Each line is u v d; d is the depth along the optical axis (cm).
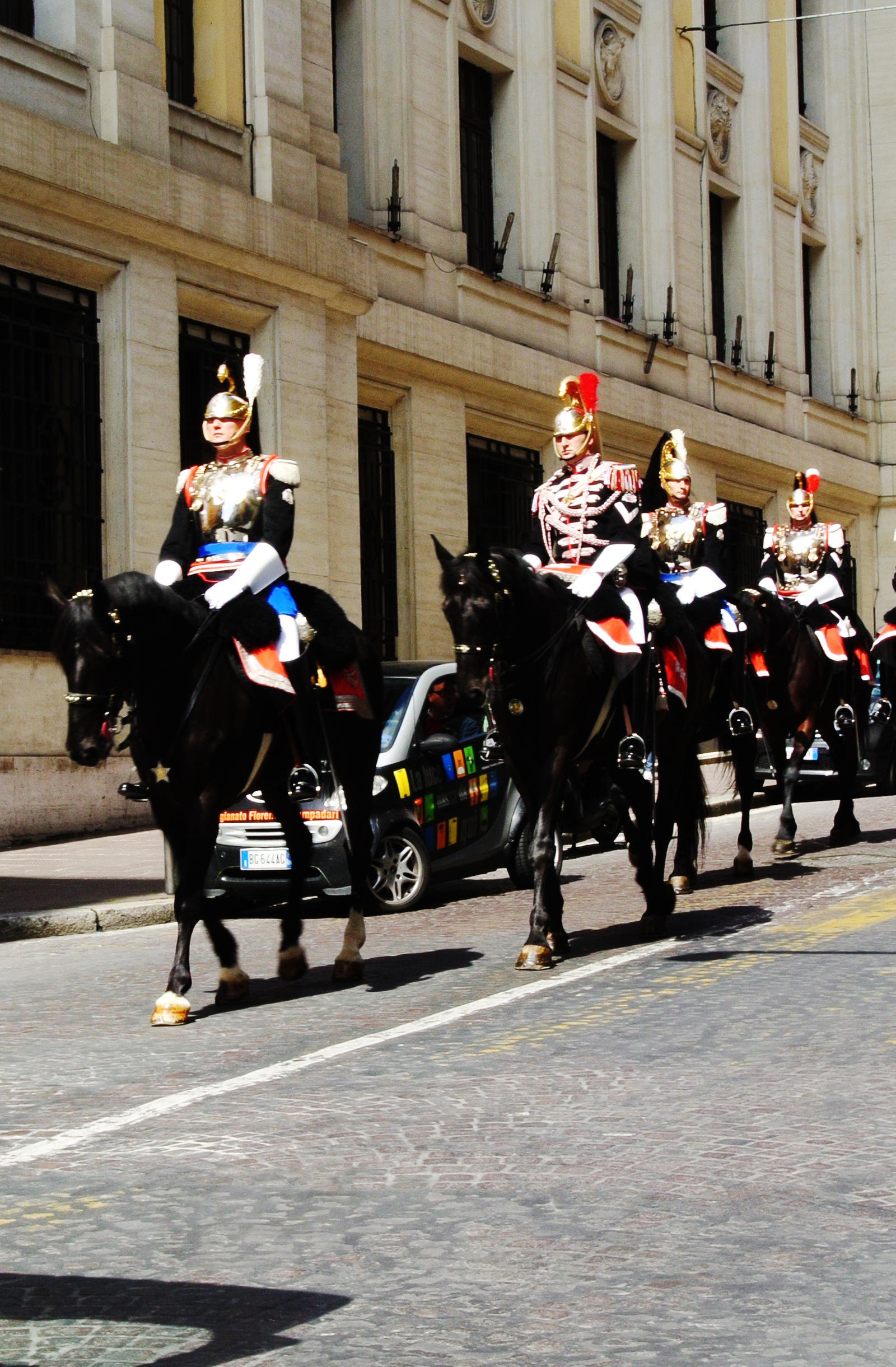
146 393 2900
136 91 2903
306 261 3244
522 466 4212
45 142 2683
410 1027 1200
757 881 2003
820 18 5847
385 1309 667
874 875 1998
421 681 2020
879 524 6153
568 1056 1087
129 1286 698
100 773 2823
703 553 1977
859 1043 1093
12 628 2691
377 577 3681
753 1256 714
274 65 3253
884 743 3284
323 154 3397
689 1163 848
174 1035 1216
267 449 3195
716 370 5069
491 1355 619
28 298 2748
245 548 1368
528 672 1419
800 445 5519
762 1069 1033
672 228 4819
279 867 1850
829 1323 639
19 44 2703
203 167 3092
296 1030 1216
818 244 5906
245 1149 899
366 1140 909
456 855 1991
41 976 1553
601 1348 622
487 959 1505
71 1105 1008
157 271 2931
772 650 2194
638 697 1516
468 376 3875
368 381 3631
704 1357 611
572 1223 762
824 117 5969
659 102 4788
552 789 1442
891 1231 743
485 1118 945
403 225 3738
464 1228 759
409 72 3744
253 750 1310
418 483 3747
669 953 1483
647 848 1586
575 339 4344
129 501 2859
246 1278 704
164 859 2162
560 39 4369
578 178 4403
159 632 1252
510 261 4184
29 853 2528
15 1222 786
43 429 2750
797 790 3481
